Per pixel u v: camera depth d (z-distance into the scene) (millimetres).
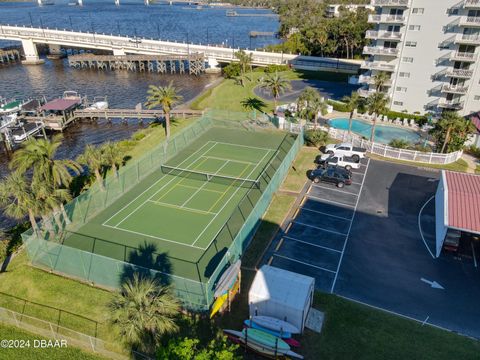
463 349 22297
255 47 142625
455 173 36750
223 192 40469
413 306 25625
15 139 60906
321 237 32781
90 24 199500
